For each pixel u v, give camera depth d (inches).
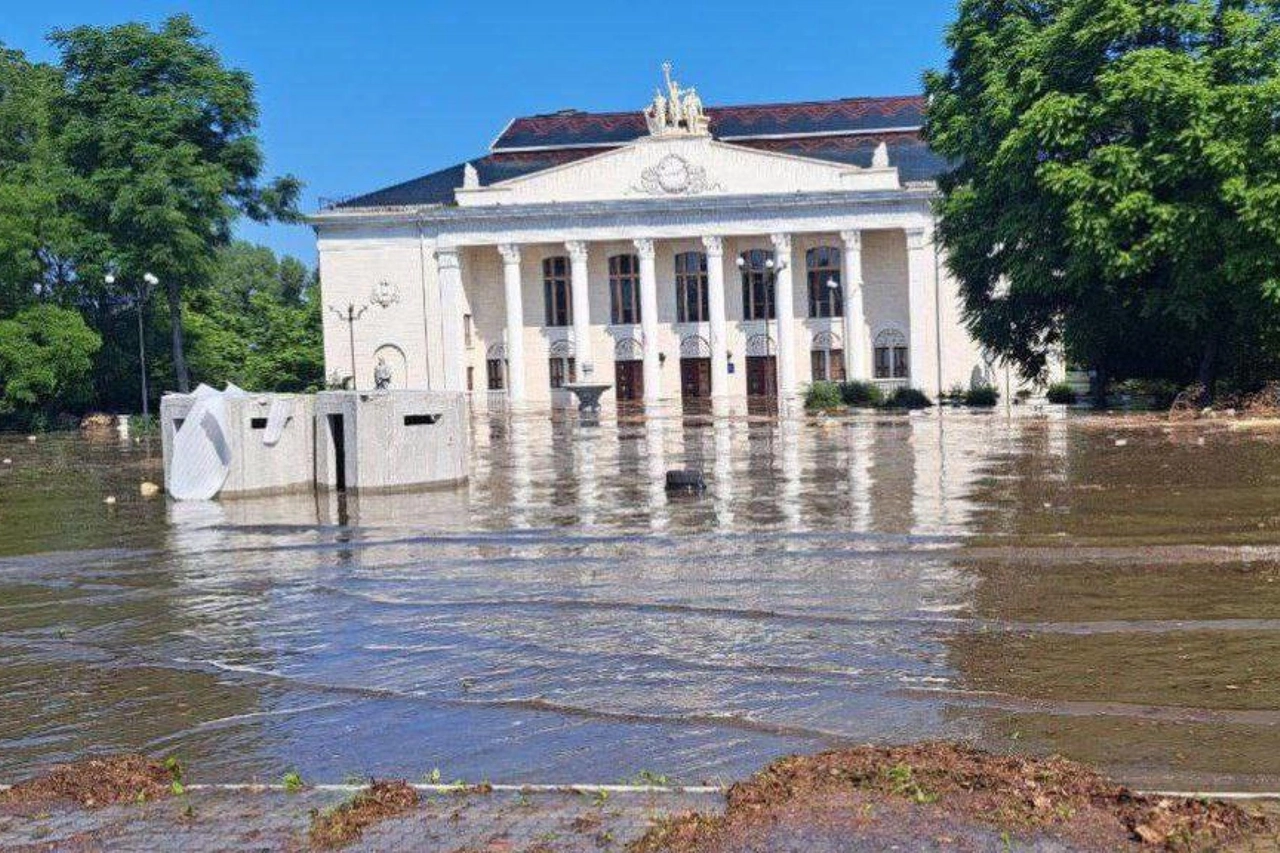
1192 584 412.2
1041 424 1360.7
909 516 606.9
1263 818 199.8
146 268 2443.4
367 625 394.3
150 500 800.3
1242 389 1569.9
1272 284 1343.5
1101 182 1418.6
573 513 668.7
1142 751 245.6
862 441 1186.6
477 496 765.3
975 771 222.7
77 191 2421.3
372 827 209.6
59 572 523.5
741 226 3019.2
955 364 2962.6
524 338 3186.5
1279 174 1323.8
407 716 287.6
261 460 800.3
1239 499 629.3
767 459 1000.2
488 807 217.6
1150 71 1375.5
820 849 190.9
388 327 3105.3
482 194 3075.8
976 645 337.4
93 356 2556.6
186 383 2588.6
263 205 2743.6
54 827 217.2
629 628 374.0
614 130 3417.8
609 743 261.1
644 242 3051.2
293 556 548.1
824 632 358.6
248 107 2645.2
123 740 278.5
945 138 1866.4
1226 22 1408.7
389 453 799.1
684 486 755.4
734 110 3457.2
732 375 3107.8
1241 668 306.5
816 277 3115.2
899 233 3043.8
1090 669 309.1
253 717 292.0
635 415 2043.6
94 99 2469.2
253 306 3639.3
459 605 421.4
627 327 3154.5
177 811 223.3
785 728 267.6
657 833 199.9
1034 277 1601.9
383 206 3157.0
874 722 269.9
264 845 205.3
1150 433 1136.8
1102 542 503.5
